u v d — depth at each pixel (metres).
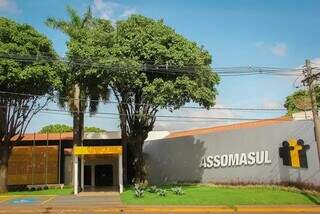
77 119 35.47
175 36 31.19
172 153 40.59
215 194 28.36
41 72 29.95
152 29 30.97
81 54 30.05
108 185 42.69
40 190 37.12
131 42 30.70
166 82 29.92
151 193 29.34
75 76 30.95
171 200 25.72
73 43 30.56
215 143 36.97
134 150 35.59
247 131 34.69
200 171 37.88
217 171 36.53
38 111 34.38
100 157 40.69
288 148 31.61
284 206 23.95
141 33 30.81
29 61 30.06
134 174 36.12
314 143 30.03
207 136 37.78
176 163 40.09
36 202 26.36
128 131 35.81
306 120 30.81
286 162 31.62
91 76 30.56
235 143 35.41
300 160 30.70
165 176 40.91
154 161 42.16
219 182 36.06
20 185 41.50
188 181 38.66
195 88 30.55
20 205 24.88
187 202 25.03
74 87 35.06
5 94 31.62
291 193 28.69
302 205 24.27
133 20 31.91
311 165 29.98
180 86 30.27
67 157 43.94
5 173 34.03
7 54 29.25
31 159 42.59
